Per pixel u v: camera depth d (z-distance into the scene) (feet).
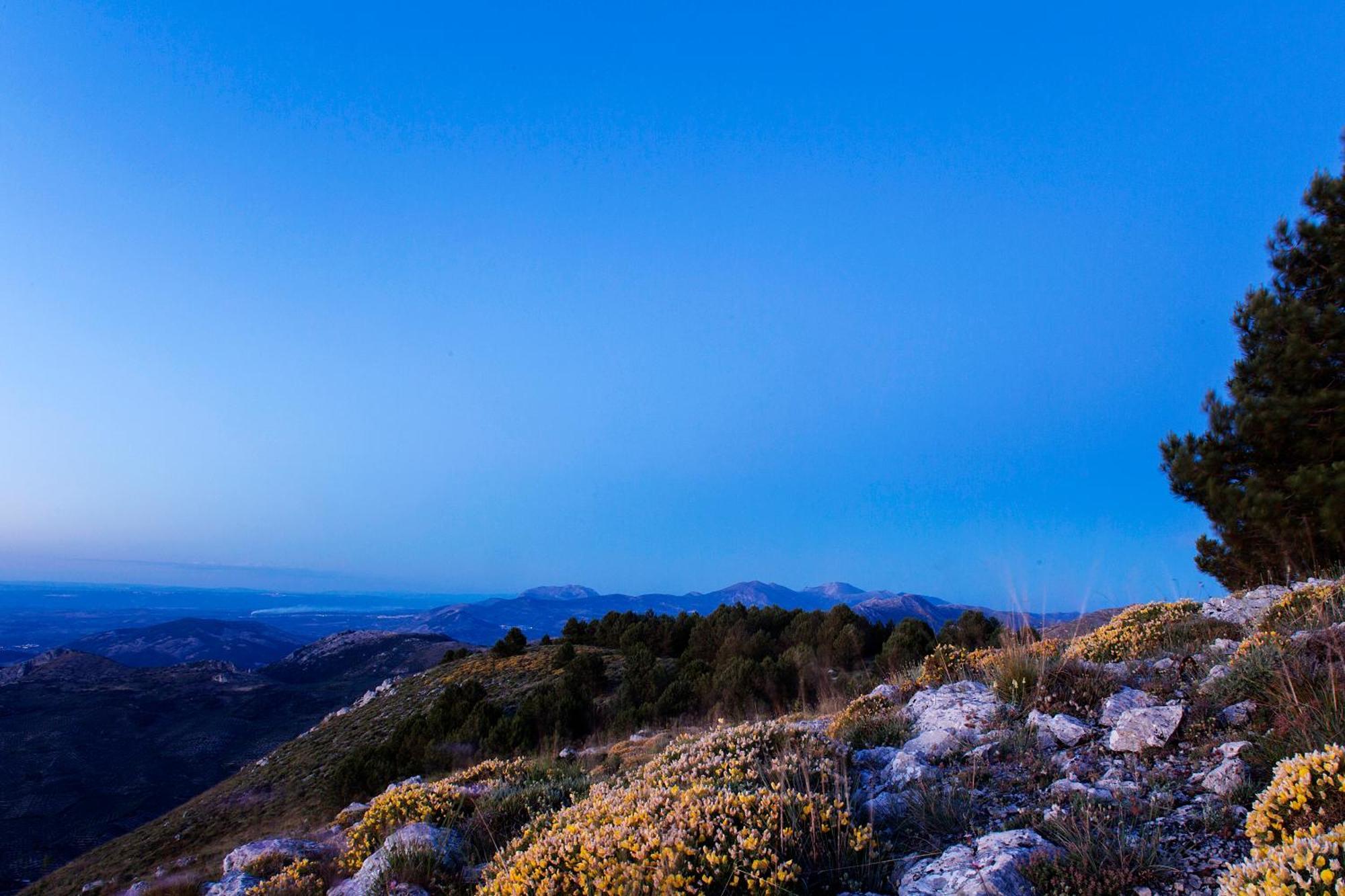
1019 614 32.35
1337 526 51.24
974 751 24.47
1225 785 18.16
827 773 24.45
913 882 17.04
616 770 45.68
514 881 21.40
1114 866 15.71
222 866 46.11
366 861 30.73
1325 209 58.59
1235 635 32.81
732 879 17.53
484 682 190.90
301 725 528.22
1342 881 10.86
